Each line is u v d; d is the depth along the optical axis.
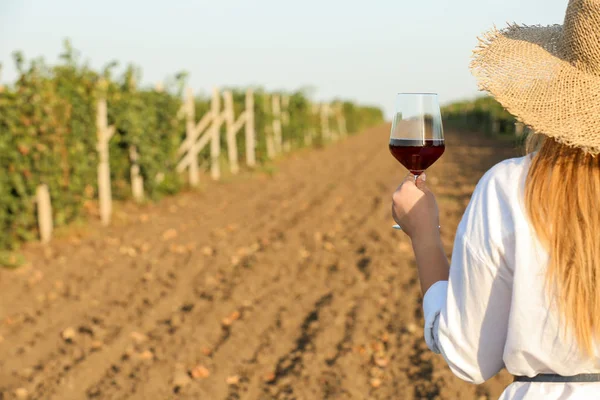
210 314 6.54
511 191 1.38
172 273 7.99
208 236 10.16
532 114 1.33
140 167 12.85
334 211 12.16
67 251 9.11
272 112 22.80
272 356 5.60
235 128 19.39
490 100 34.19
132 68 12.45
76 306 6.90
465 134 37.44
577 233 1.32
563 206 1.34
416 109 1.88
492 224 1.38
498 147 26.25
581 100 1.32
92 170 10.70
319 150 29.22
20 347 5.88
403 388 4.96
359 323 6.15
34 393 5.00
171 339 5.94
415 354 5.51
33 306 6.94
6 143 8.79
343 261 8.30
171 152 13.91
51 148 9.52
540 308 1.34
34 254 8.93
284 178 17.98
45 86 9.70
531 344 1.35
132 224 11.12
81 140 10.30
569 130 1.29
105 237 10.05
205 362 5.50
